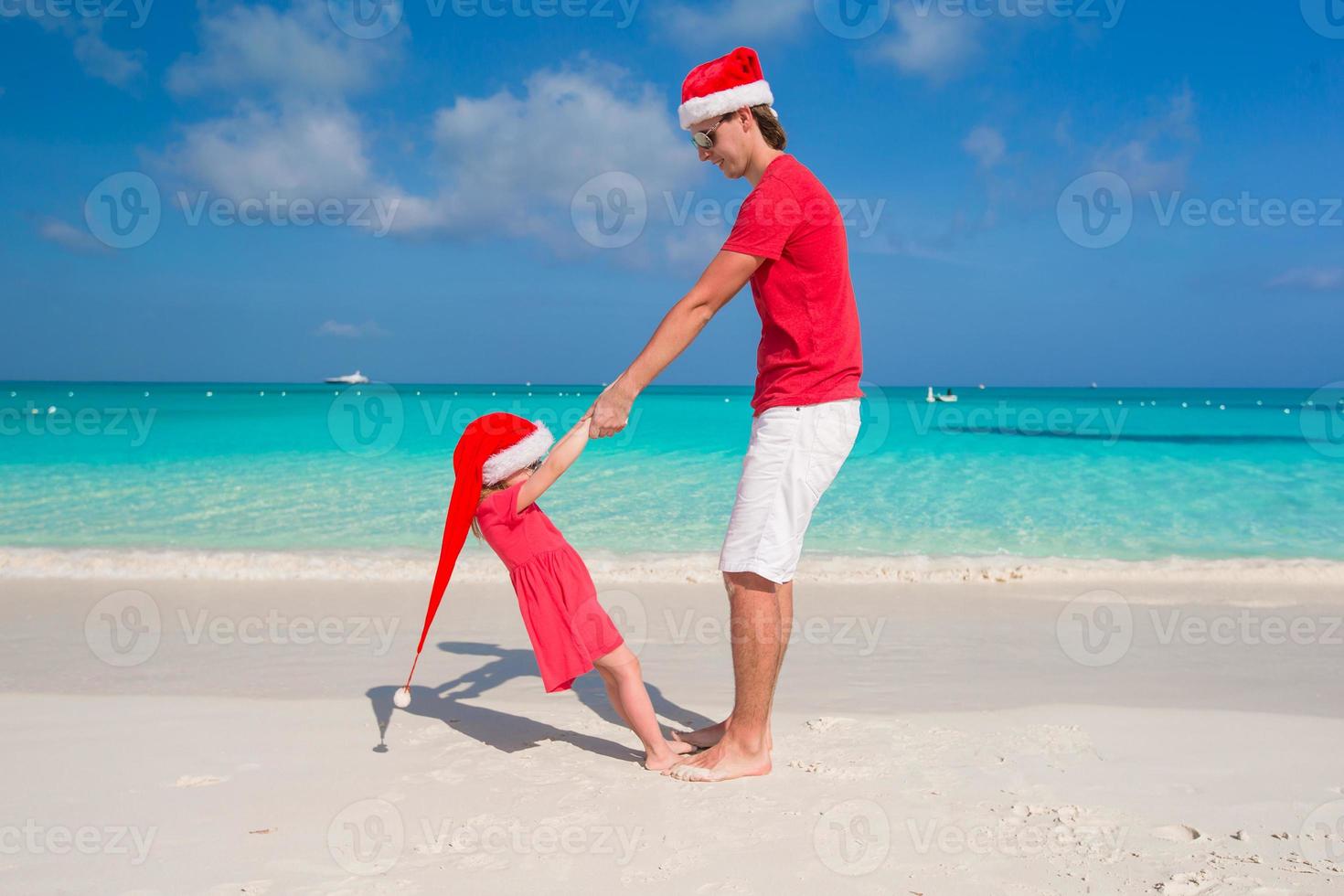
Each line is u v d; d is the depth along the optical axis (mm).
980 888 2203
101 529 8906
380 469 12867
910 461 13914
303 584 6734
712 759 3041
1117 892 2172
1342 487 11508
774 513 2941
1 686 4176
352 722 3633
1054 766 3082
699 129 3059
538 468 3180
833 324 2926
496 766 3127
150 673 4418
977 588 6688
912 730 3498
